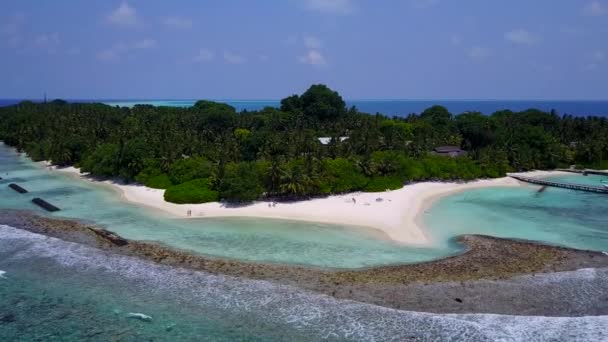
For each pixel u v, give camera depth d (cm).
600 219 6862
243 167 7638
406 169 9162
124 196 8000
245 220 6500
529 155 11569
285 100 17788
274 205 7300
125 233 5812
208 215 6744
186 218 6588
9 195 8025
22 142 13925
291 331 3481
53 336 3375
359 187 8362
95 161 9631
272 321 3616
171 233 5850
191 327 3522
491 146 11719
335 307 3812
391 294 4066
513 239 5703
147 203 7469
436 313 3731
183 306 3847
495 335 3409
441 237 5775
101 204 7412
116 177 9488
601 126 14662
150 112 16100
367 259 4941
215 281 4312
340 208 7156
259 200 7625
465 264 4766
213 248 5266
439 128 14325
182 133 11638
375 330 3494
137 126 12588
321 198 7856
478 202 7988
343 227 6181
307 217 6650
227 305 3862
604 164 11956
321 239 5653
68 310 3762
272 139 10056
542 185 9869
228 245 5381
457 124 14138
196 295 4041
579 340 3331
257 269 4622
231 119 13838
